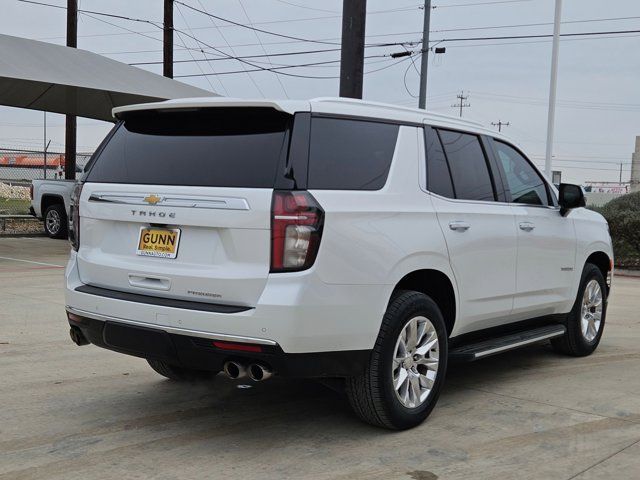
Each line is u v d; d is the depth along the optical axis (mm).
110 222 4418
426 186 4711
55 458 3977
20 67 14219
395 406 4328
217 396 5207
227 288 3859
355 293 4008
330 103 4277
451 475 3818
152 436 4352
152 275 4133
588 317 6766
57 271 11969
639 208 17047
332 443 4270
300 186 3881
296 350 3789
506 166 5688
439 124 5035
